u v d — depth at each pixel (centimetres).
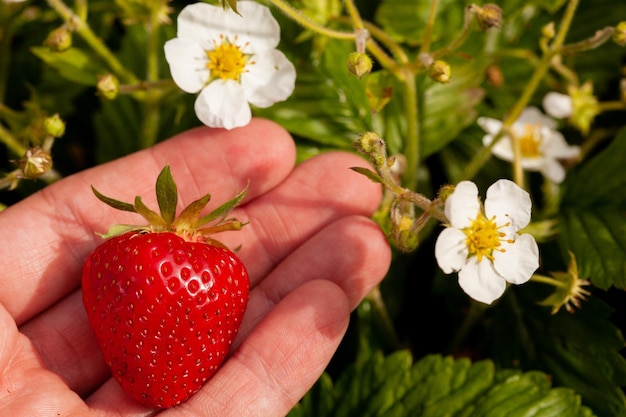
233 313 28
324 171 31
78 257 30
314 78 33
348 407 31
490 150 32
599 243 32
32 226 30
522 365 32
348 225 30
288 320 29
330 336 29
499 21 28
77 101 37
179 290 27
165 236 27
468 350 34
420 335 34
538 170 35
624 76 36
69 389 29
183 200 31
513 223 27
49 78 37
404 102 32
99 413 29
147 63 34
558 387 30
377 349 32
